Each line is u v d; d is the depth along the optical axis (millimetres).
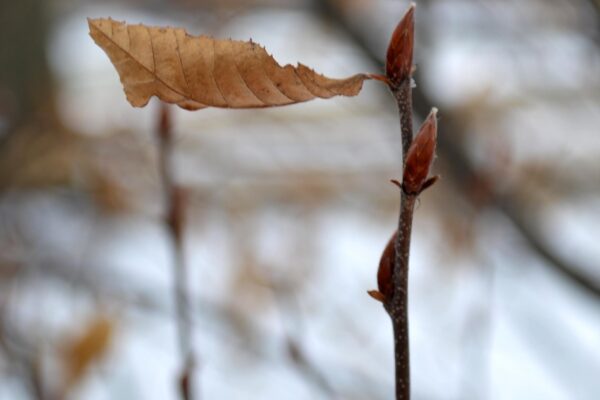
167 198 631
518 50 1254
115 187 1101
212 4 1037
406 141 447
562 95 1303
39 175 1179
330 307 1249
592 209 1442
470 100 1164
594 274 1191
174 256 637
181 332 629
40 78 1532
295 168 1361
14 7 1542
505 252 1203
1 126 1218
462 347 1056
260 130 1428
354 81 450
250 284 1142
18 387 780
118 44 453
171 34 452
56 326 940
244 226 1219
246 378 1207
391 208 1438
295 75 452
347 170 1409
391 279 453
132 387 1084
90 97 1625
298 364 919
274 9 1299
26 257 1090
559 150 1238
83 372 757
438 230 1152
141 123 1120
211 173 1339
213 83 454
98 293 1105
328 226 1395
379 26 1273
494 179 1055
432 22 1193
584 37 1060
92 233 1154
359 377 1134
